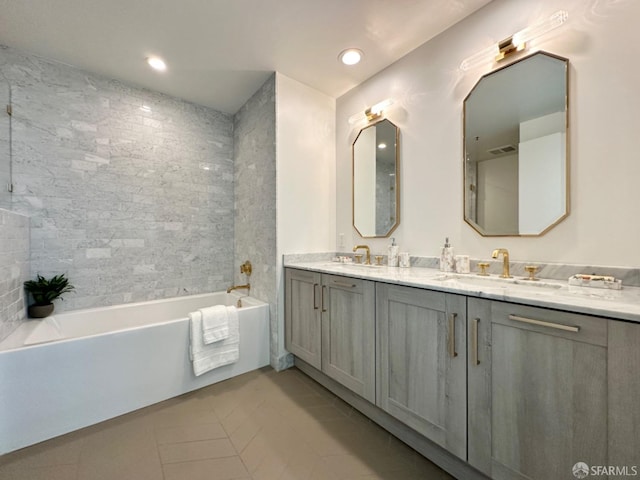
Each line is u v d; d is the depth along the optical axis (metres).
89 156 2.35
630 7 1.20
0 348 1.48
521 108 1.53
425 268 1.96
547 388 0.95
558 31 1.40
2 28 1.84
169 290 2.78
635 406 0.78
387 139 2.25
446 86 1.86
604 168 1.27
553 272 1.40
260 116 2.62
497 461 1.07
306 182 2.57
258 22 1.80
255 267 2.72
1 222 1.64
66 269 2.25
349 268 2.03
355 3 1.64
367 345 1.63
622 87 1.22
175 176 2.81
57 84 2.21
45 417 1.51
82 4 1.64
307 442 1.49
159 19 1.77
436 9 1.69
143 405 1.82
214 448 1.44
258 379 2.21
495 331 1.08
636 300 0.93
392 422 1.57
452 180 1.83
